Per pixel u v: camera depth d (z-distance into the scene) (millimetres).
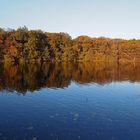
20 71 73438
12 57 112312
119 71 84312
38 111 30734
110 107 33344
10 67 86875
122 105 34531
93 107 33219
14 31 120812
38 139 22125
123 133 23812
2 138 22062
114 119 28047
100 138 22578
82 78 62469
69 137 22703
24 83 51062
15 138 22172
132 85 52531
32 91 43031
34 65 101688
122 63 136250
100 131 24266
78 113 30234
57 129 24594
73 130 24438
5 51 112625
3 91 42312
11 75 62656
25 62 116250
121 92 44188
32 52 118188
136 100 37781
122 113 30484
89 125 25891
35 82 53000
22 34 116438
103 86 50562
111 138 22609
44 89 45219
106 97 39750
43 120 27281
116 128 25125
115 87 49531
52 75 66500
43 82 53438
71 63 122625
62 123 26375
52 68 88875
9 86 47031
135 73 78188
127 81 58625
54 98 38156
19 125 25484
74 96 39938
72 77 63969
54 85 50000
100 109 32281
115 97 39812
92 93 42812
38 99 37219
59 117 28453
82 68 93375
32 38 118250
